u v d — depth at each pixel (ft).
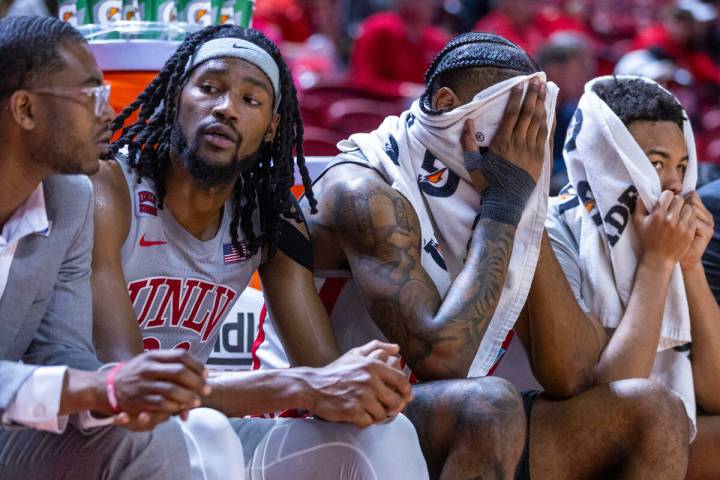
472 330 16.74
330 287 18.54
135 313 16.08
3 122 13.83
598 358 18.66
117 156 16.98
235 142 16.46
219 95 16.53
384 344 15.17
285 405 14.88
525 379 20.83
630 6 65.77
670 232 19.29
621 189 19.72
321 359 17.31
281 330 17.66
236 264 17.51
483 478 15.37
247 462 16.01
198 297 17.25
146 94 17.16
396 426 15.35
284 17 52.85
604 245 19.92
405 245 17.31
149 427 12.87
